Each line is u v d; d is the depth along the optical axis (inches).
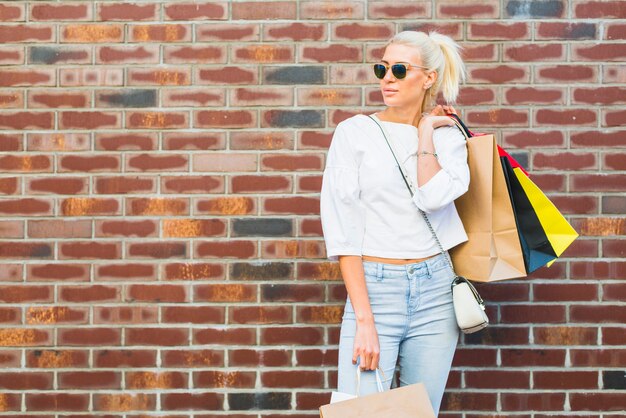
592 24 133.1
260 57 133.6
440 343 103.4
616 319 133.0
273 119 133.6
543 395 132.8
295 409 133.0
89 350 133.4
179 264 133.5
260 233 133.4
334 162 103.1
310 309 133.3
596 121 133.0
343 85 133.3
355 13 133.4
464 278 103.5
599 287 133.1
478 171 105.3
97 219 133.7
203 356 133.3
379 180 101.1
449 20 133.3
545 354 133.2
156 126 133.8
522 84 133.3
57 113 134.0
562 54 133.2
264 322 133.3
